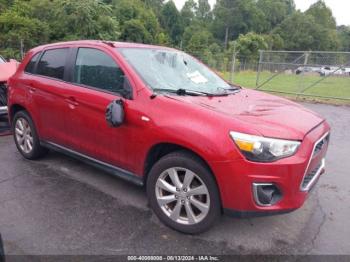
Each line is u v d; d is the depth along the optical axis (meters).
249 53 48.25
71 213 3.78
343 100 13.53
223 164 3.03
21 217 3.67
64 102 4.39
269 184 3.03
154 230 3.50
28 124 5.14
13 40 23.91
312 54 15.29
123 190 4.36
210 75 4.77
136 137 3.61
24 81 5.06
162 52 4.50
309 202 4.29
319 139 3.39
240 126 3.06
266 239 3.44
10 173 4.80
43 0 27.94
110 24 25.83
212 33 99.50
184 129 3.22
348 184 4.91
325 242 3.43
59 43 4.86
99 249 3.18
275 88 17.27
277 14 104.44
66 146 4.59
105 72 4.05
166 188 3.47
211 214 3.24
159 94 3.60
